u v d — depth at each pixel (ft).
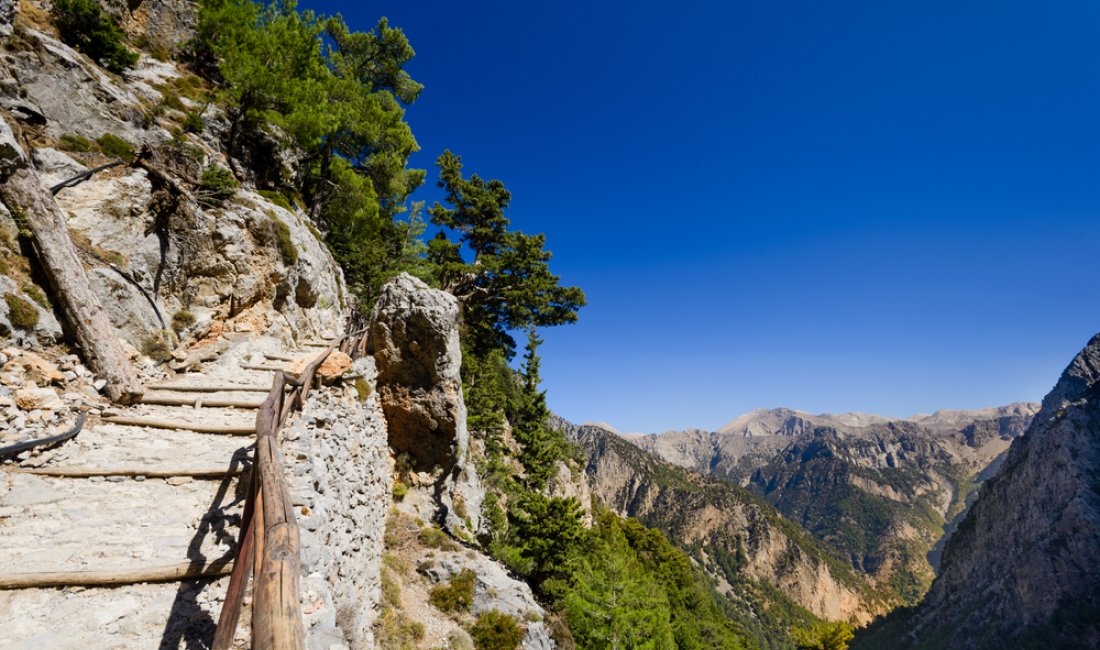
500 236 111.24
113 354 25.11
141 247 32.09
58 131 30.45
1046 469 476.54
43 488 16.51
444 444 62.75
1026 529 463.01
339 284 71.51
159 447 20.98
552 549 71.61
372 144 87.81
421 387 59.41
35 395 20.27
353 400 35.22
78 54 35.53
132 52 45.50
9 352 20.58
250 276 41.22
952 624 469.98
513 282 105.40
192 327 34.94
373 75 100.27
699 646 146.41
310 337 54.75
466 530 75.25
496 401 132.05
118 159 32.48
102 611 12.19
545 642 49.32
